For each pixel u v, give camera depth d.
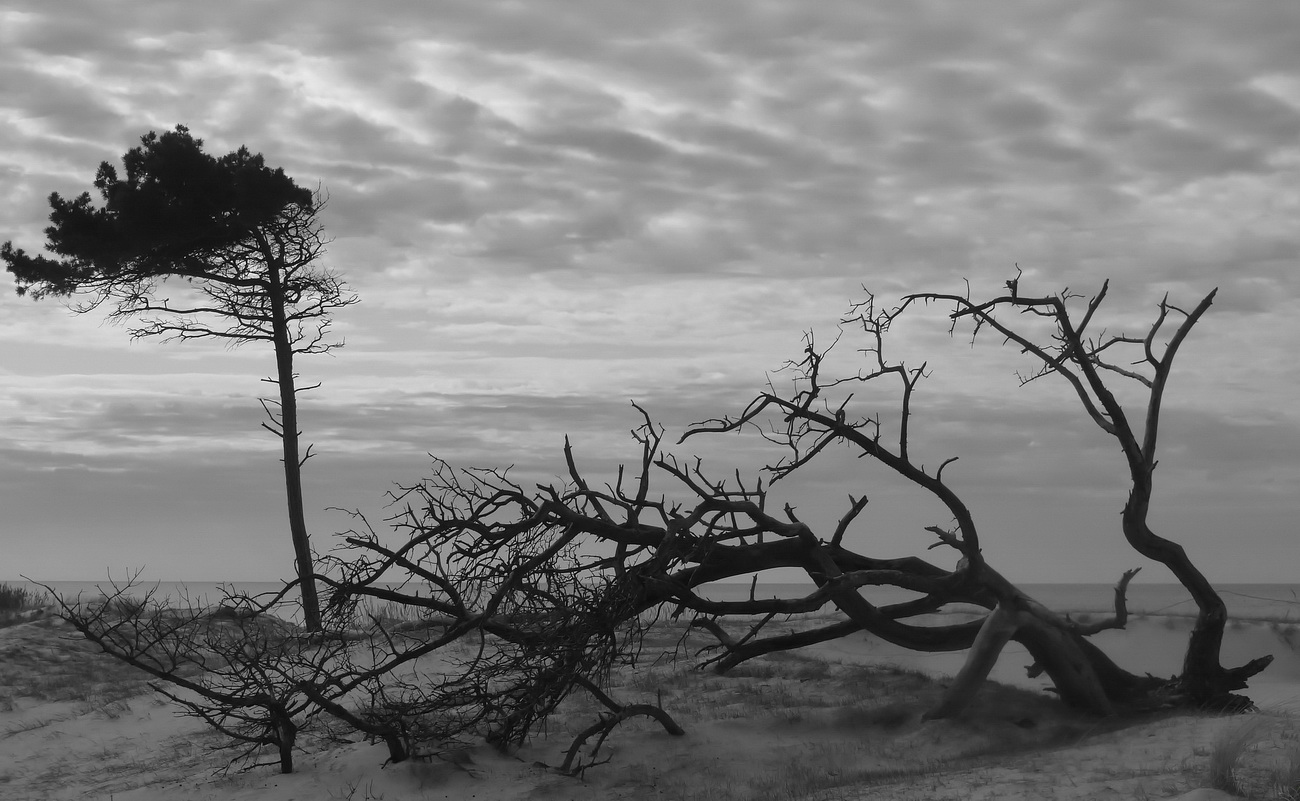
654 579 16.36
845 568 18.19
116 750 19.33
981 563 16.97
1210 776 10.87
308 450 26.58
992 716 16.91
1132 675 17.80
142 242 26.12
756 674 22.08
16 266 26.81
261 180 25.56
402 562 15.31
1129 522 17.70
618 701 19.48
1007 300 17.50
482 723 17.17
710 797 13.33
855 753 15.35
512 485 15.87
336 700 20.20
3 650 24.50
